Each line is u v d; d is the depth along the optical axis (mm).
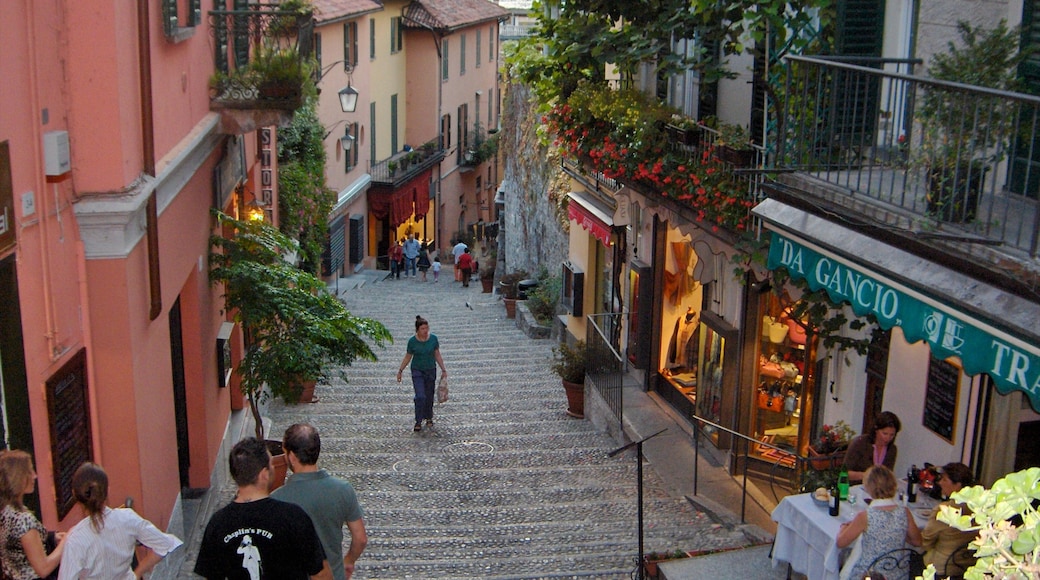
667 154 11500
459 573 8891
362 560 9289
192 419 10656
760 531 9719
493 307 27469
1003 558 2898
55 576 5672
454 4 47156
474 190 51969
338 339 10641
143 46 7637
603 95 12992
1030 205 7008
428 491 11641
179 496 9289
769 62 10367
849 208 7246
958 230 6254
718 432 12562
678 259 14539
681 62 11055
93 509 5566
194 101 9820
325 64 31125
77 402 7039
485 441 13938
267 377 10305
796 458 10023
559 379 18047
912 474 7875
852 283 7016
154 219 7938
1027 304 5508
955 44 7816
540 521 10641
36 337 6387
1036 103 5645
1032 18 7027
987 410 7965
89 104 7000
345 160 33844
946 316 6027
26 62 6273
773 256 8133
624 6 11656
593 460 13062
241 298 10523
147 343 8016
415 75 42625
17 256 6082
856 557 6891
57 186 6746
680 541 9656
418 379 14273
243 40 11727
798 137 9109
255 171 15789
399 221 39062
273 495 5863
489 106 53000
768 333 11922
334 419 14953
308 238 22297
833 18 9055
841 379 10281
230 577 4691
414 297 30219
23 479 5371
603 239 16469
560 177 22719
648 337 15266
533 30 14047
